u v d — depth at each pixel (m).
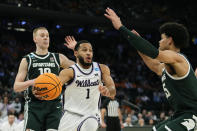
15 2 14.30
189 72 3.12
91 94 4.08
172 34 3.26
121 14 15.79
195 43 19.19
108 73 4.20
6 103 11.09
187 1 18.69
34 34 4.69
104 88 3.62
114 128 6.18
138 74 19.30
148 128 7.81
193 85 3.13
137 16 17.34
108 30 18.28
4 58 17.19
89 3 16.56
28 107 4.45
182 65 3.10
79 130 4.00
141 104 15.12
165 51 3.08
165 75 3.23
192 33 17.75
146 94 16.70
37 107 4.41
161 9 18.53
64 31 17.09
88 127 4.00
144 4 17.98
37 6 14.58
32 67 4.50
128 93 16.34
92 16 14.92
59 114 4.47
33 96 4.43
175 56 3.07
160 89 17.41
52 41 18.70
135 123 10.60
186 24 17.64
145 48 2.99
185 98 3.11
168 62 3.05
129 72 19.44
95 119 4.04
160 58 3.02
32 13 13.20
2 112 10.88
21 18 13.43
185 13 18.28
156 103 15.54
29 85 4.00
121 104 13.45
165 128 3.10
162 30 3.34
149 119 11.38
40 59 4.56
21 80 4.36
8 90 12.91
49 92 3.76
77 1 16.58
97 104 4.15
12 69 16.33
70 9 16.11
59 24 14.77
